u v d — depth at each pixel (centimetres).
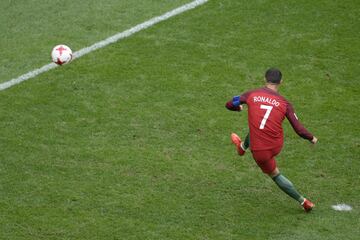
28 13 5978
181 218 3675
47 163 4100
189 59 5191
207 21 5675
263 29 5547
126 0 6094
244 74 5003
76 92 4831
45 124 4484
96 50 5341
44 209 3719
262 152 3588
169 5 5966
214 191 3903
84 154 4188
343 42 5378
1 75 5094
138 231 3566
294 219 3684
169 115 4575
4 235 3516
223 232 3572
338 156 4216
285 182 3662
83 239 3497
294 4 5881
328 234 3556
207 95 4784
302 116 4584
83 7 6022
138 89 4850
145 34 5528
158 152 4225
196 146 4291
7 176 3978
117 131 4416
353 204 3812
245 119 4559
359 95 4791
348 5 5859
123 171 4047
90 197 3822
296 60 5169
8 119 4538
